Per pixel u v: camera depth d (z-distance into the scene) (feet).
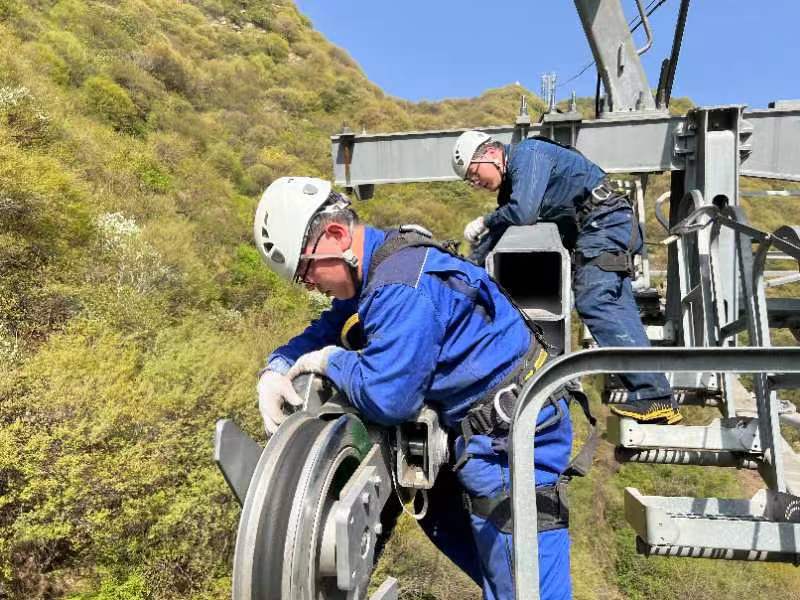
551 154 9.71
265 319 34.35
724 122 13.08
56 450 15.25
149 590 15.11
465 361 5.35
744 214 8.72
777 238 6.97
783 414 8.70
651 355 3.86
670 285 13.53
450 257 5.31
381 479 4.96
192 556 16.20
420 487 5.31
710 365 3.81
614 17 14.55
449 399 5.53
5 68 37.22
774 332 43.32
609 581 33.42
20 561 14.73
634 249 9.82
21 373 16.44
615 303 9.73
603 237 9.73
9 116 32.71
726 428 8.47
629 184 18.86
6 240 22.48
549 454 5.71
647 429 8.66
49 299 22.61
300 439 4.18
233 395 20.33
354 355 4.99
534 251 8.11
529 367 5.56
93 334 20.83
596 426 6.11
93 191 34.24
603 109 15.78
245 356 25.26
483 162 9.84
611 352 3.87
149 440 17.02
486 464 5.53
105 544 15.24
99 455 15.55
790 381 7.47
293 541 3.70
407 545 23.02
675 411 9.18
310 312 38.81
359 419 4.85
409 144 15.64
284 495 3.84
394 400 4.70
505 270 9.66
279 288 39.52
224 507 17.25
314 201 5.07
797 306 13.25
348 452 4.43
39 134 34.14
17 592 14.24
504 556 5.56
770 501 7.03
